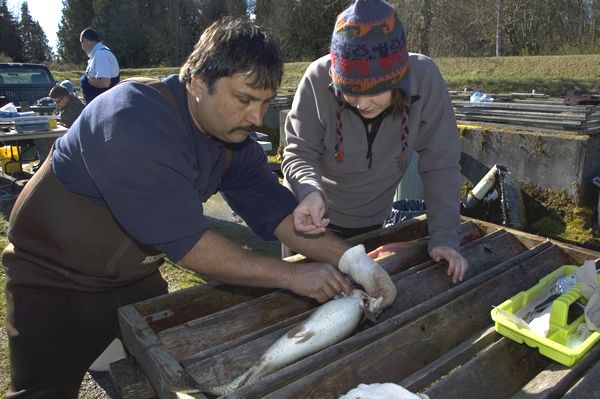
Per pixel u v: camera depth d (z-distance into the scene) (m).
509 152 4.13
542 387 1.17
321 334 1.28
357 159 2.01
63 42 39.50
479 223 2.22
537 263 1.81
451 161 1.89
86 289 1.61
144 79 1.37
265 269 1.38
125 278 1.66
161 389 1.16
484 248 1.93
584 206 3.79
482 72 15.82
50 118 5.76
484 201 4.07
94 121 1.26
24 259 1.58
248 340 1.32
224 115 1.25
